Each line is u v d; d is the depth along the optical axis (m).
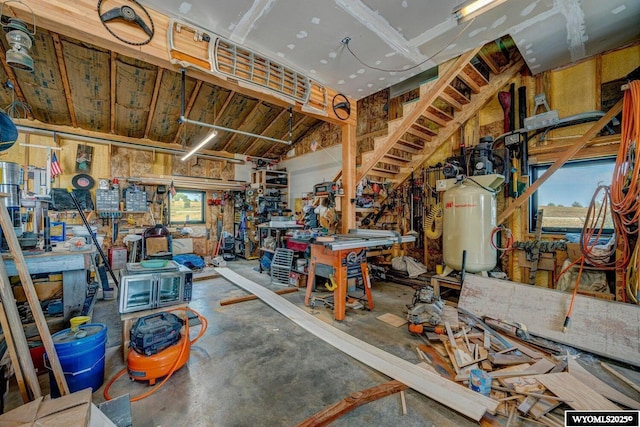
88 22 2.10
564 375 1.88
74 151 5.37
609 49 3.01
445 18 2.52
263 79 3.10
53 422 0.99
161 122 5.66
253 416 1.62
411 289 4.29
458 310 2.96
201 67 2.63
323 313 3.30
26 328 2.26
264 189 7.00
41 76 4.11
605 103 3.06
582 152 3.14
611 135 2.96
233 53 2.81
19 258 1.44
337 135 6.13
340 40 2.85
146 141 6.16
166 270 2.61
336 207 4.35
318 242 2.96
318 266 4.03
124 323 2.27
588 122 3.15
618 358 2.10
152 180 6.12
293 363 2.21
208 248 7.23
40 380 1.89
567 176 3.36
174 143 6.51
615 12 2.39
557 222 3.44
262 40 2.84
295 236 3.61
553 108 3.42
